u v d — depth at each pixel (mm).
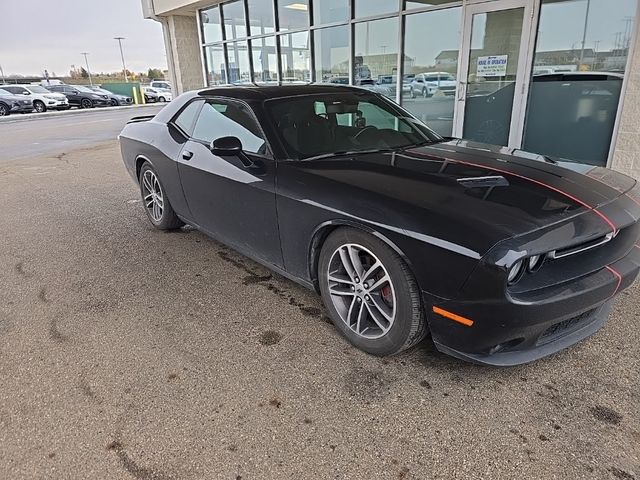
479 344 2053
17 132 16062
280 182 2758
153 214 4660
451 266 1985
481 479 1723
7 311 3078
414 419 2031
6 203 6020
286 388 2250
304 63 9148
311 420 2037
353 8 7707
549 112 5680
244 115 3213
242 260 3852
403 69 7230
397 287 2238
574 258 2158
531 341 2105
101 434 1982
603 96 5172
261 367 2416
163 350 2586
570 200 2182
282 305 3068
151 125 4387
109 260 3926
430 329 2191
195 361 2480
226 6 10969
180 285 3402
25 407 2158
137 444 1923
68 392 2256
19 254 4133
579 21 5160
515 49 5777
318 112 3232
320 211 2510
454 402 2129
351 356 2496
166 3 12039
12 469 1813
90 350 2604
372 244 2297
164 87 43469
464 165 2600
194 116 3822
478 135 6492
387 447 1882
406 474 1753
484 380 2273
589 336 2496
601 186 2396
